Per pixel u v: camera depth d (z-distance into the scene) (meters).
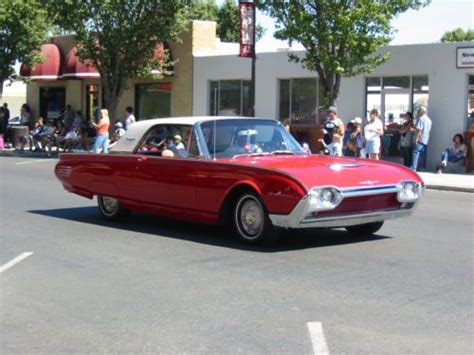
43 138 28.03
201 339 5.20
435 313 5.79
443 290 6.52
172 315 5.82
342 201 7.89
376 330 5.35
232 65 26.70
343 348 4.96
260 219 8.38
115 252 8.42
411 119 20.78
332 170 8.20
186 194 8.95
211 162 8.61
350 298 6.26
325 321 5.59
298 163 8.48
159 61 27.97
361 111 22.81
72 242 9.09
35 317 5.84
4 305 6.20
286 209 7.82
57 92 34.31
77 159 10.75
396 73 21.94
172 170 9.09
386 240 9.08
